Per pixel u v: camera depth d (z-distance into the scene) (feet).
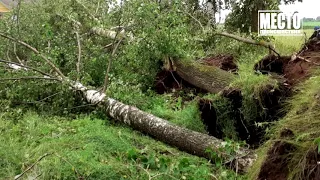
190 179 11.50
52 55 21.76
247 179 11.66
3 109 18.01
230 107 16.17
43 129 15.66
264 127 15.16
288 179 10.12
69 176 11.69
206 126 16.38
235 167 12.62
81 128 15.37
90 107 18.61
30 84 18.80
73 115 18.04
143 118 16.05
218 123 16.24
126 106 17.07
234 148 12.93
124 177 11.71
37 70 18.69
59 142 14.02
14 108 18.56
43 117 17.48
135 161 12.62
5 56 24.11
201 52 24.38
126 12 21.17
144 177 11.83
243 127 16.01
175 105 18.95
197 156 13.98
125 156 13.30
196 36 26.02
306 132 10.39
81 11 26.05
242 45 25.09
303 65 16.75
